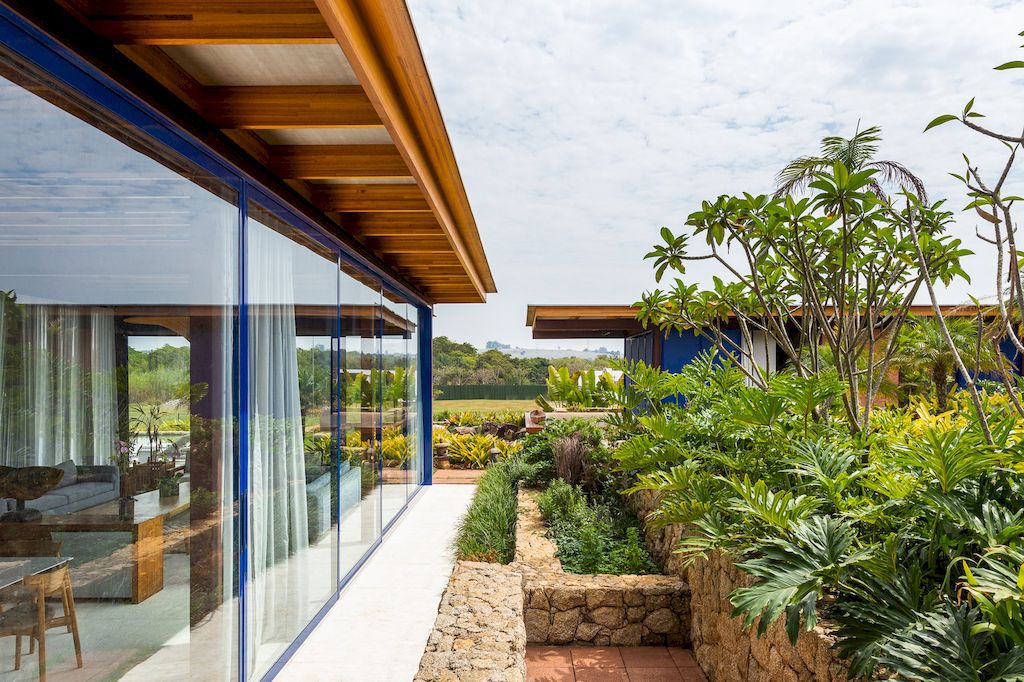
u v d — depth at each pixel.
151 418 2.44
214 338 2.90
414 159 3.33
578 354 67.50
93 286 2.10
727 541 3.50
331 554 4.74
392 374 7.31
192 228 2.74
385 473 6.80
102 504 2.14
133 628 2.31
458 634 3.40
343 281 5.16
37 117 1.87
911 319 5.36
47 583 1.92
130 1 2.14
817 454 3.46
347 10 2.06
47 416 1.91
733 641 3.83
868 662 2.22
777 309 4.98
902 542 2.71
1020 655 1.85
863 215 3.83
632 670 4.47
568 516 7.10
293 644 3.92
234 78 2.79
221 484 2.96
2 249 1.74
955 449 2.59
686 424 5.29
